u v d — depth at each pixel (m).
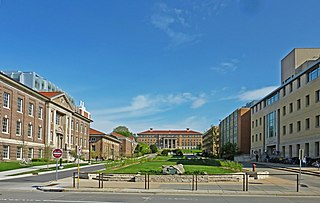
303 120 60.12
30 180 28.70
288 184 25.02
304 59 71.75
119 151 132.88
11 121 51.53
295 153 63.78
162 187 22.17
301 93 61.44
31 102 59.09
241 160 85.75
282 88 72.81
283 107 71.94
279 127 74.62
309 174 36.12
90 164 59.19
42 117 64.25
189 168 31.91
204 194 19.52
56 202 15.60
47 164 49.97
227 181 25.94
